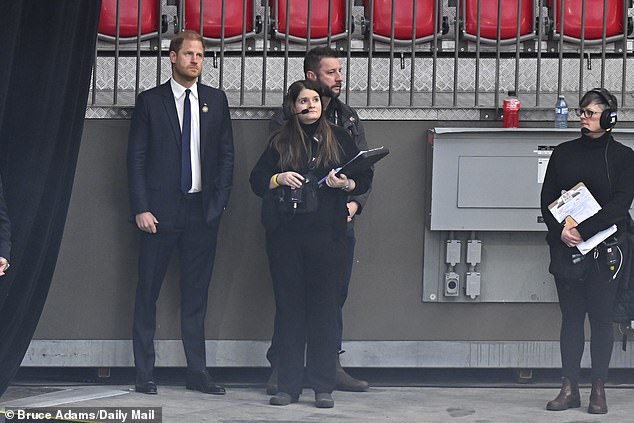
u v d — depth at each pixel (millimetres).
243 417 20875
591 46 27359
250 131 24156
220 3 26969
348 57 24359
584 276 21328
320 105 21531
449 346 24391
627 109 24391
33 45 20703
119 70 26906
